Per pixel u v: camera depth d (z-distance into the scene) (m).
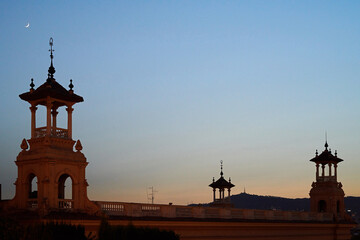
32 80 37.91
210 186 79.94
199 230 45.09
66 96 37.41
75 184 36.75
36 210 34.31
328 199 72.94
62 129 37.47
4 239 28.38
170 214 42.69
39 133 36.91
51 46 39.03
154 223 39.44
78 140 37.81
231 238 49.12
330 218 71.06
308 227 63.09
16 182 36.50
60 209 34.94
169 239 31.98
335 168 75.44
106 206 37.81
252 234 52.25
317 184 74.62
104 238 30.44
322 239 67.12
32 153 35.91
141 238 30.67
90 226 34.78
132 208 39.47
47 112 36.47
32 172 35.84
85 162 37.53
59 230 29.25
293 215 61.69
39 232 28.81
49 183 34.97
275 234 56.28
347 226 72.38
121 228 30.75
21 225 29.80
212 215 47.72
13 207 35.94
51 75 38.50
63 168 36.12
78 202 36.56
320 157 73.94
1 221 28.98
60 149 36.50
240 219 50.75
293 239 59.84
